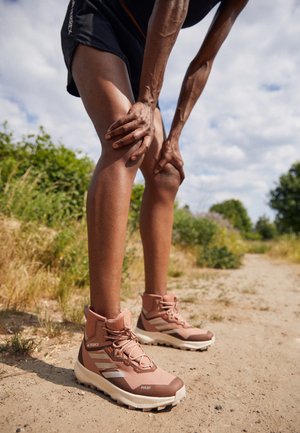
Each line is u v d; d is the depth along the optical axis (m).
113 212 1.27
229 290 3.74
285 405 1.27
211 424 1.13
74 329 1.96
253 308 2.89
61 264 3.29
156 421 1.13
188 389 1.36
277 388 1.41
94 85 1.35
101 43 1.36
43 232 3.69
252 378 1.49
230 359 1.69
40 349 1.65
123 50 1.56
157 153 1.77
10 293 2.44
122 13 1.49
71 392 1.26
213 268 6.31
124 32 1.51
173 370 1.52
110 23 1.47
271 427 1.13
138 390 1.20
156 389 1.19
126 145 1.29
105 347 1.27
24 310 2.28
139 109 1.30
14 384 1.29
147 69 1.31
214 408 1.23
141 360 1.25
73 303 2.54
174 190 1.80
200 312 2.66
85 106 1.41
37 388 1.27
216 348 1.84
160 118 1.85
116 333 1.27
